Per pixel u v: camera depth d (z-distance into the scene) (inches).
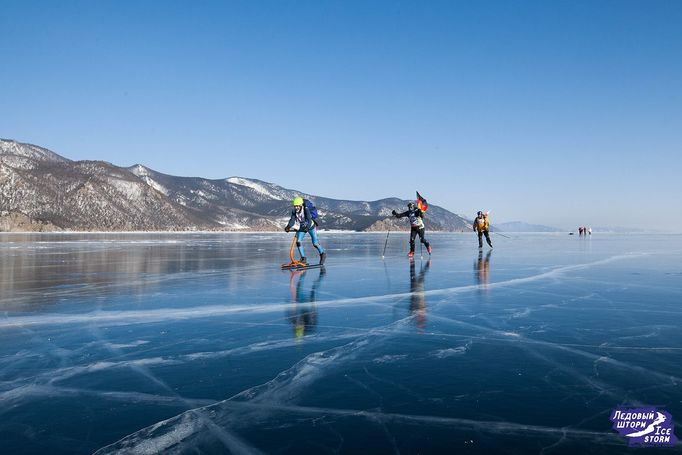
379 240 1804.9
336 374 167.8
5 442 117.2
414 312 281.7
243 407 138.6
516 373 167.8
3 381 161.8
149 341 215.5
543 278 454.9
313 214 603.2
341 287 394.3
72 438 119.5
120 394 149.4
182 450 113.3
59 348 203.3
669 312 278.8
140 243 1326.3
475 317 266.4
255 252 903.7
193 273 506.6
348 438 118.6
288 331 234.4
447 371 170.6
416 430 122.9
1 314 277.6
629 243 1395.2
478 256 793.6
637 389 151.6
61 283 416.8
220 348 203.0
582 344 206.8
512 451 111.3
